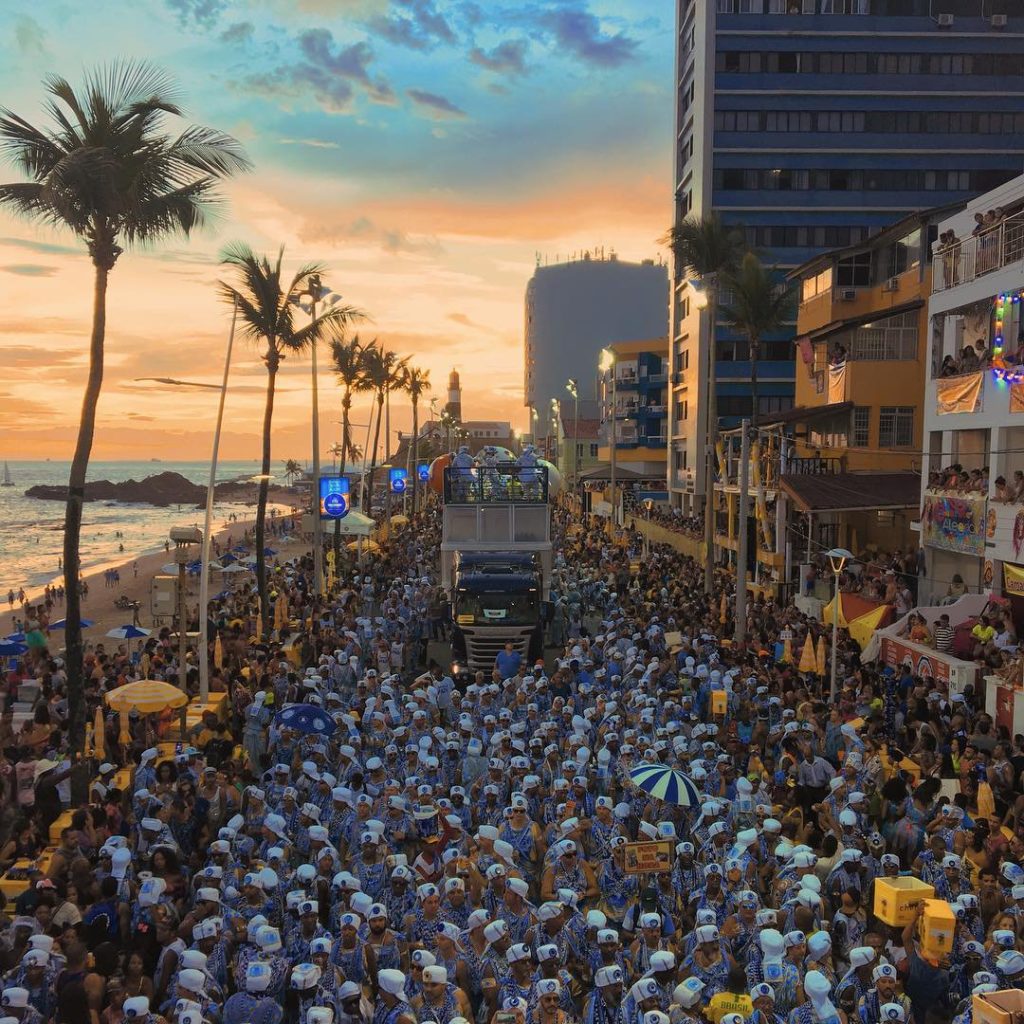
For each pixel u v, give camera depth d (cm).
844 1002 786
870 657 2275
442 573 2923
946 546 2623
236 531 12150
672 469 7875
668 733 1500
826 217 7100
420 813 1166
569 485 10625
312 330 3253
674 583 3206
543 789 1270
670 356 7981
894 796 1291
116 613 5431
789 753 1450
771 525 3506
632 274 16975
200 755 1353
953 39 6981
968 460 2711
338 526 4178
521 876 1049
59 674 2062
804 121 7075
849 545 3662
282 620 3069
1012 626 2097
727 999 771
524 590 2559
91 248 1648
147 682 1534
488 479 2895
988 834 1168
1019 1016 686
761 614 2745
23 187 1611
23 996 786
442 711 1812
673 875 1017
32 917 937
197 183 1677
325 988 794
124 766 1625
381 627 2627
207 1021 758
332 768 1502
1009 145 7038
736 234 4156
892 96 7019
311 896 948
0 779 1315
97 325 1653
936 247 2877
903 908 879
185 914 1005
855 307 4250
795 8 7006
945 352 2836
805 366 4484
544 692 1773
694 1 7431
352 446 10281
